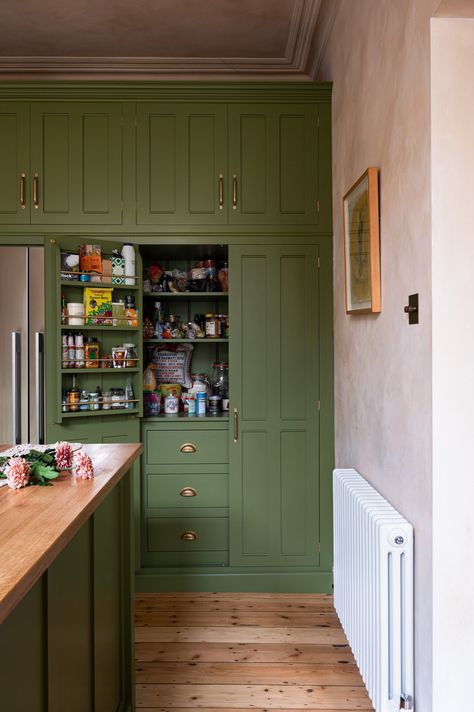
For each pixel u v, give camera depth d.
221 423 3.04
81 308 2.79
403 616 1.68
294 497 3.02
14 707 1.02
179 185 2.97
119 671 1.82
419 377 1.62
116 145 2.96
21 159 2.93
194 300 3.51
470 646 1.52
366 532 1.83
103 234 2.96
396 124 1.82
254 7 2.90
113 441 2.93
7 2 2.85
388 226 1.92
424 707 1.59
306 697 2.07
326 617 2.72
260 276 2.99
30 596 1.10
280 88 2.95
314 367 3.01
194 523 3.05
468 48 1.51
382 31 1.98
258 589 3.01
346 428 2.69
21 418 2.85
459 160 1.51
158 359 3.40
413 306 1.66
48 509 1.22
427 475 1.56
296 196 2.98
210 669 2.26
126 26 3.09
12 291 2.86
